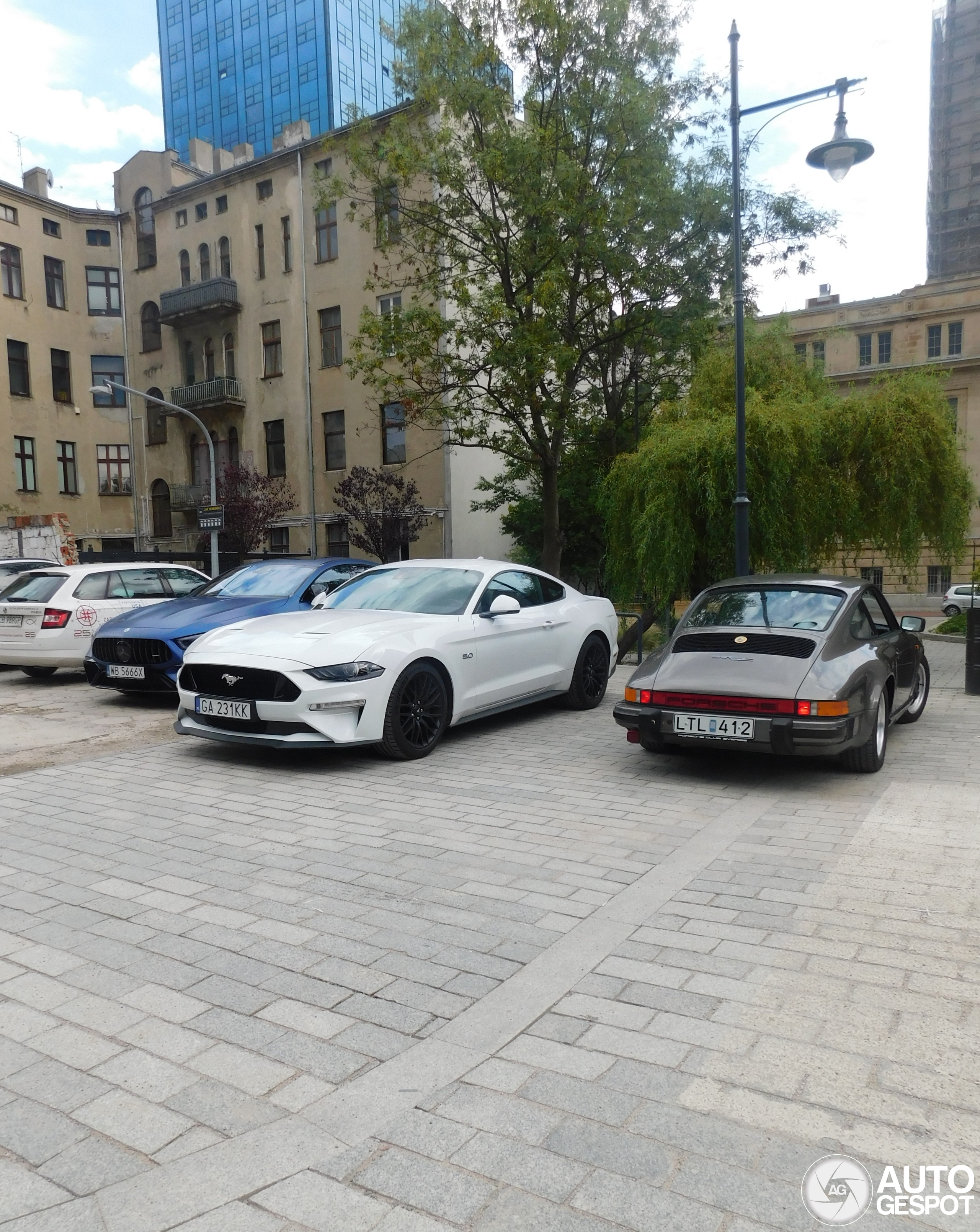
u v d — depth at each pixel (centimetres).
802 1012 284
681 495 1141
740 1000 293
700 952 331
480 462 2989
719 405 1359
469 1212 197
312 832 491
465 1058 261
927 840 461
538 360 1495
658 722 595
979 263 6088
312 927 359
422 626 689
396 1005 294
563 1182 207
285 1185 208
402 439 2934
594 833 485
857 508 1187
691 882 406
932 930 346
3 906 387
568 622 841
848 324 4550
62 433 3622
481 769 639
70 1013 291
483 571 784
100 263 3672
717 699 574
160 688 886
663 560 1134
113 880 418
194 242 3412
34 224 3531
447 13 1563
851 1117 230
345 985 309
